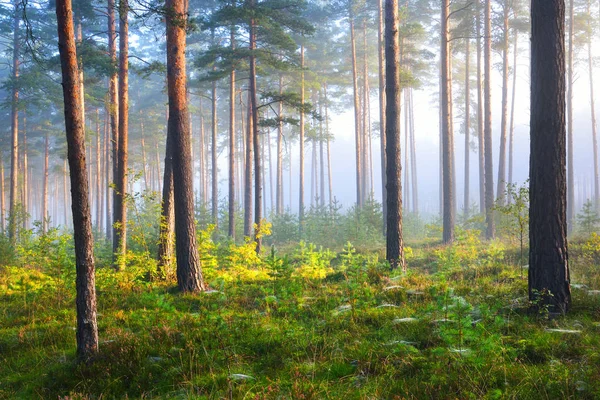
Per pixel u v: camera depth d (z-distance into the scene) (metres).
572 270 12.82
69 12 7.71
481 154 36.69
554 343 6.59
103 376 6.97
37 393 6.73
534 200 8.59
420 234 36.22
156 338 8.14
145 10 10.88
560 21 8.50
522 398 5.13
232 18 24.56
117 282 13.56
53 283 12.95
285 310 9.43
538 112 8.56
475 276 12.70
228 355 7.19
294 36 39.75
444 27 26.72
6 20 36.31
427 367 6.14
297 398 5.54
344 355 6.91
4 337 9.33
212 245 14.64
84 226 7.77
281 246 31.34
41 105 37.75
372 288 11.04
